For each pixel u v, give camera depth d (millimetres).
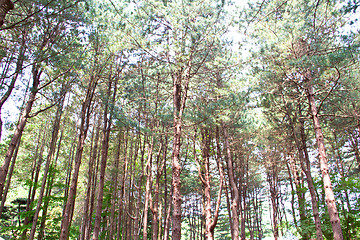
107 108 10094
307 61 8328
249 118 10930
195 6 7941
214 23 8242
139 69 10625
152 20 8219
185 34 8312
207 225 11805
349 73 9180
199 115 7844
